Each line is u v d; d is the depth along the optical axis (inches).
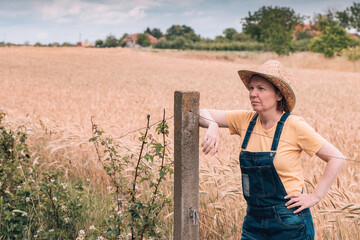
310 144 86.3
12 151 156.1
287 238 86.7
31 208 147.9
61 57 1913.1
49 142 233.0
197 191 100.3
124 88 781.3
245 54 2475.4
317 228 130.6
